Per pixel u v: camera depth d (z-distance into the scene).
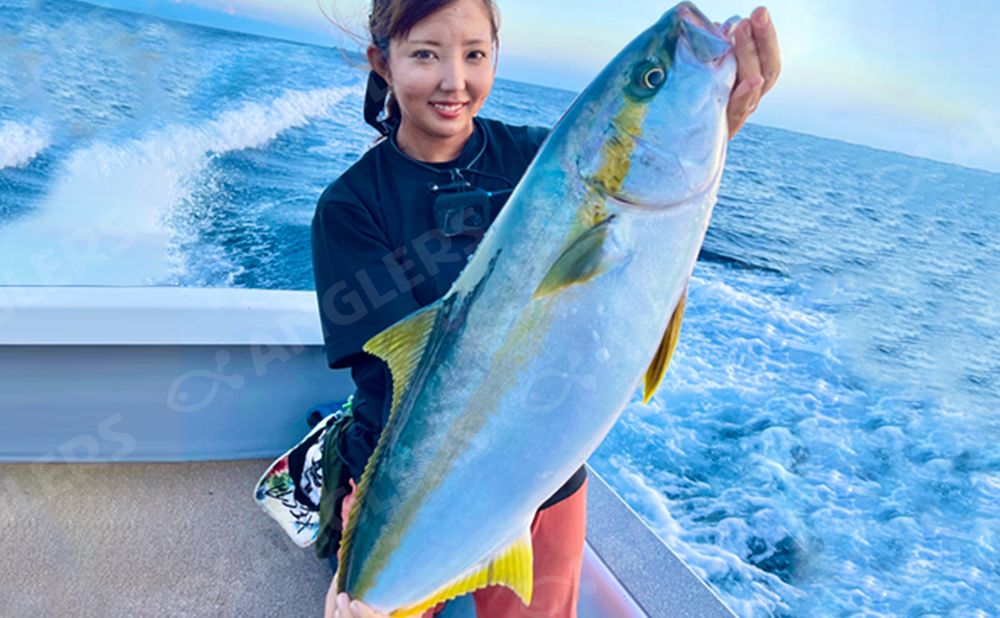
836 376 4.73
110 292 2.22
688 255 0.86
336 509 1.42
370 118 1.38
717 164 0.84
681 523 3.81
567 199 0.85
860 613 3.42
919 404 4.64
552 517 1.30
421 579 1.03
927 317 5.16
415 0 1.08
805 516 3.94
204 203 6.54
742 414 4.54
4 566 1.95
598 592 1.59
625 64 0.83
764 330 5.16
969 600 3.65
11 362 2.17
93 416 2.26
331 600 1.10
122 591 1.90
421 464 0.97
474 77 1.16
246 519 2.18
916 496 4.14
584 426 0.90
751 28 0.83
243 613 1.87
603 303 0.85
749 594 3.49
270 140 7.79
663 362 0.92
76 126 6.91
